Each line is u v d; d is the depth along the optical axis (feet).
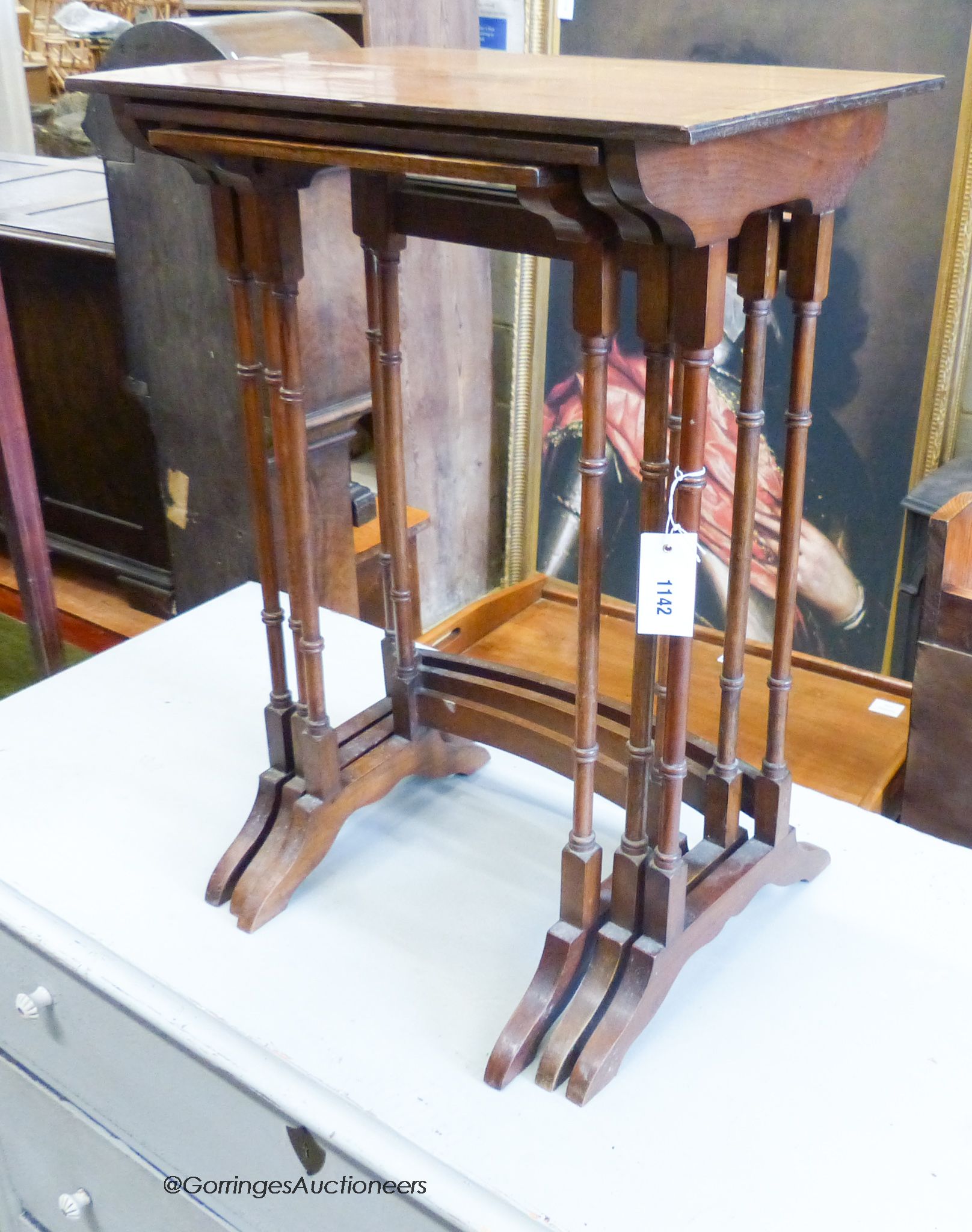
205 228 4.75
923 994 2.89
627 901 2.67
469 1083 2.60
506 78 2.57
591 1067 2.54
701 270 2.14
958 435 5.45
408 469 6.21
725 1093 2.58
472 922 3.11
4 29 8.25
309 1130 2.60
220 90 2.40
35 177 7.27
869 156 2.49
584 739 2.53
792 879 3.21
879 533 5.68
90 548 6.37
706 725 5.87
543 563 7.05
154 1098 3.04
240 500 5.27
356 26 5.75
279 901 3.10
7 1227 4.07
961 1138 2.48
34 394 6.08
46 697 4.14
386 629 3.45
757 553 6.09
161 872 3.25
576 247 2.18
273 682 3.15
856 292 5.40
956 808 4.72
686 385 2.25
